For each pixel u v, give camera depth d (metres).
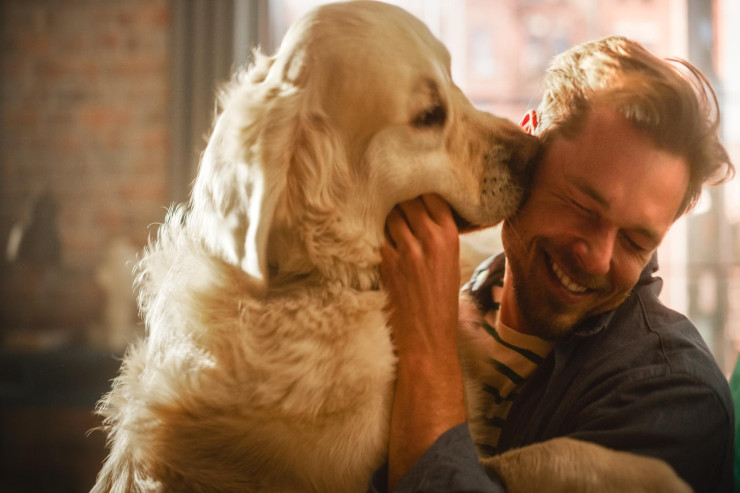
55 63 4.45
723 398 1.26
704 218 4.46
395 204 1.49
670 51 4.55
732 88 4.49
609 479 1.17
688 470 1.23
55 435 4.20
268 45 4.37
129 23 4.38
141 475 1.42
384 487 1.34
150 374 1.49
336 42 1.46
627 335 1.36
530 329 1.46
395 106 1.46
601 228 1.31
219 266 1.45
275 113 1.40
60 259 4.44
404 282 1.41
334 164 1.45
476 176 1.52
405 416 1.32
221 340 1.40
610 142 1.29
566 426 1.35
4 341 4.29
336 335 1.38
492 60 4.59
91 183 4.45
